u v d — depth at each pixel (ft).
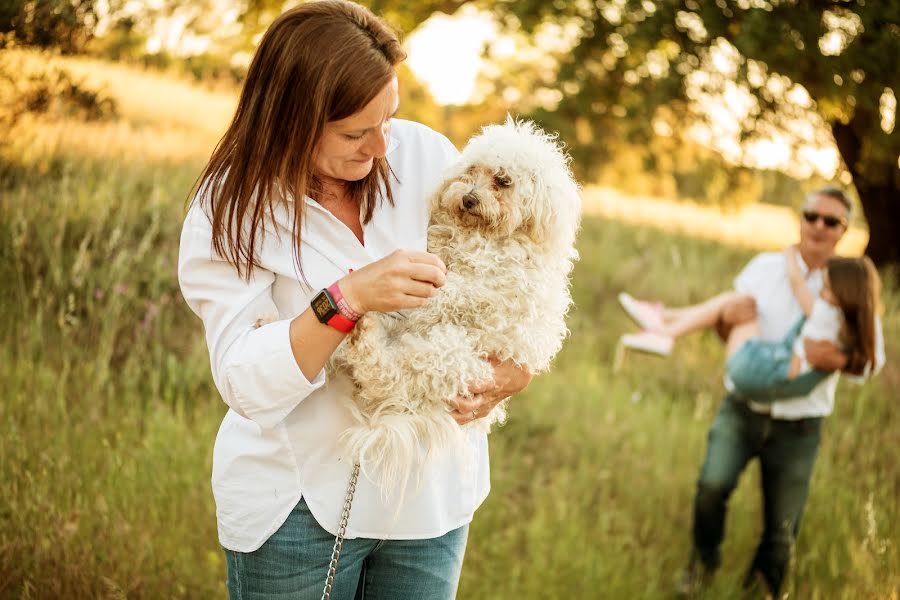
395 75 6.15
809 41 28.66
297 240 6.21
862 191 35.53
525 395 19.39
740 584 13.47
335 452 6.44
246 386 5.82
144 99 28.07
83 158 21.65
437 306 6.96
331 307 5.72
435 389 6.56
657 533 14.71
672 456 16.89
